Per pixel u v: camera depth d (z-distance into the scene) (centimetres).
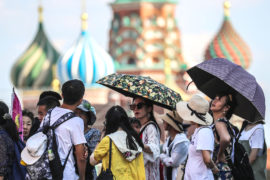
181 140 1898
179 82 9775
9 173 1568
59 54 11131
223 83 1692
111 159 1541
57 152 1448
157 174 1730
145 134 1744
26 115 2016
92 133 1797
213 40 10106
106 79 1841
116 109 1571
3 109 1590
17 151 1590
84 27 8594
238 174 1550
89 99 6538
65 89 1498
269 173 4759
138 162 1573
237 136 1697
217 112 1599
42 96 1933
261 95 1612
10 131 1583
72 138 1469
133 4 10344
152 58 10338
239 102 1653
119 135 1555
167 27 10456
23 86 10881
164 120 1942
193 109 1560
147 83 1780
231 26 10106
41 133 1463
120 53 10381
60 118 1470
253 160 1911
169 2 10456
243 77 1614
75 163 1489
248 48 10019
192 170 1541
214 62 1658
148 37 10369
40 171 1438
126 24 10431
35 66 10900
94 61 8312
